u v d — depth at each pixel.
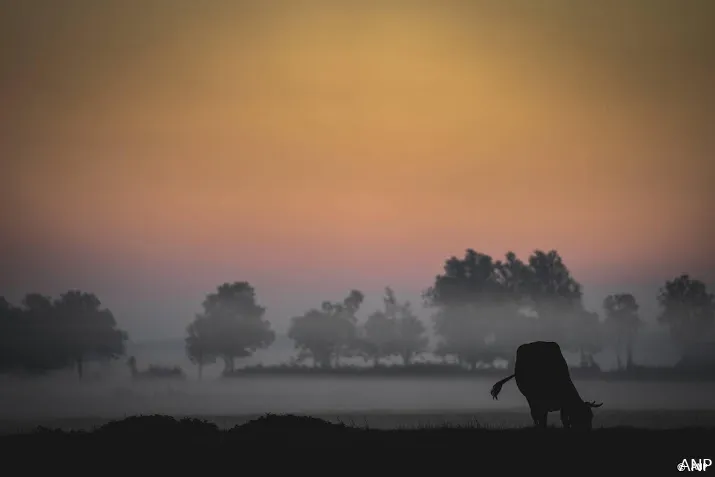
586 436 85.19
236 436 87.88
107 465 77.88
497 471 72.69
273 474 73.38
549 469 73.12
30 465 78.44
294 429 89.88
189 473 74.88
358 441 84.31
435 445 81.69
